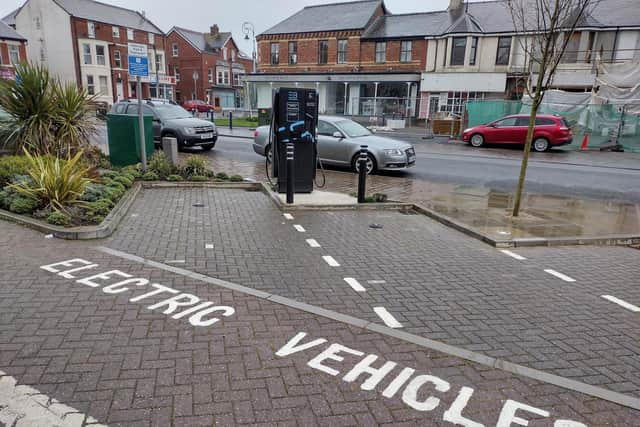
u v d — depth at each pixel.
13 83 9.91
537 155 18.62
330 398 3.00
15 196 7.13
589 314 4.44
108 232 6.29
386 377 3.26
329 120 13.36
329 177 12.34
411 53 34.41
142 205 8.10
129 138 11.05
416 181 12.09
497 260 5.96
